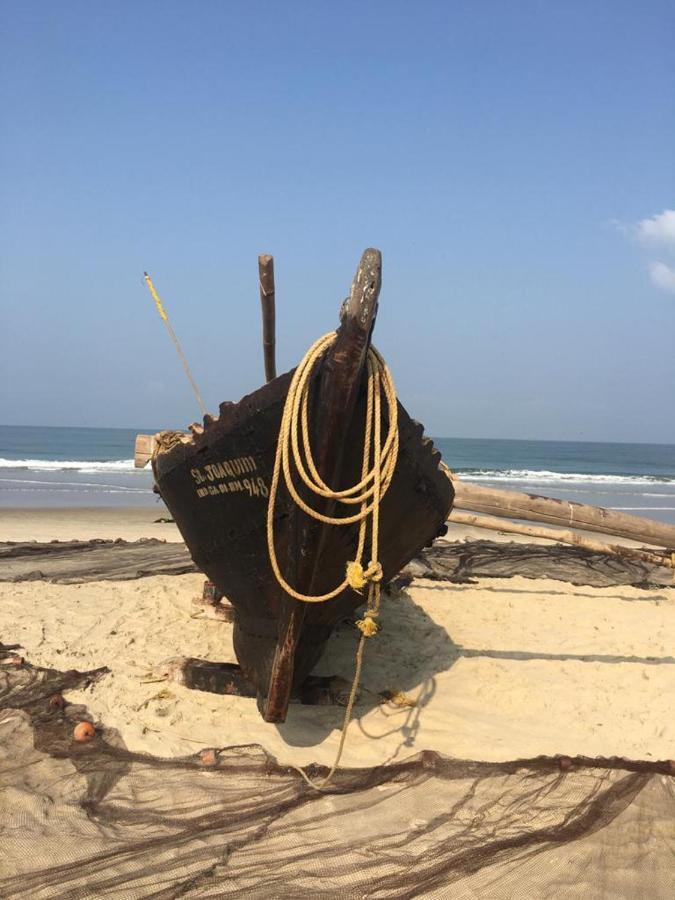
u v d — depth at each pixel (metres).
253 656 5.22
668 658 7.11
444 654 6.92
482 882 3.51
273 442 4.41
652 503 28.86
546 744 5.01
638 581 10.88
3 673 5.84
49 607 7.87
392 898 3.37
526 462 68.75
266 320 5.79
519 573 10.94
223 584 5.30
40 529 15.10
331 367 3.82
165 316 6.74
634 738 5.20
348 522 4.18
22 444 68.62
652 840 3.89
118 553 11.27
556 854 3.73
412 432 4.61
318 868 3.56
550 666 6.73
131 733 4.85
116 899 3.28
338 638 7.23
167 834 3.77
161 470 5.35
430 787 4.34
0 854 3.54
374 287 3.73
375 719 5.36
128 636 6.96
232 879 3.45
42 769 4.36
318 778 4.42
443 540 14.02
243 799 4.14
